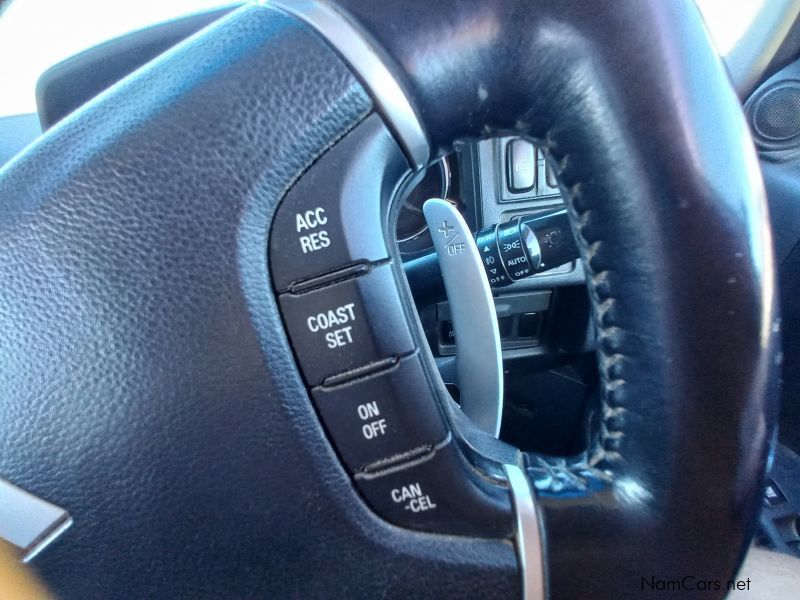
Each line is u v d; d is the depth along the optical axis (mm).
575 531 113
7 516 113
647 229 103
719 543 109
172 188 106
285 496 112
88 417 110
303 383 110
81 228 107
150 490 112
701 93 101
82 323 108
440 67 106
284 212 106
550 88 106
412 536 116
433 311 278
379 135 107
